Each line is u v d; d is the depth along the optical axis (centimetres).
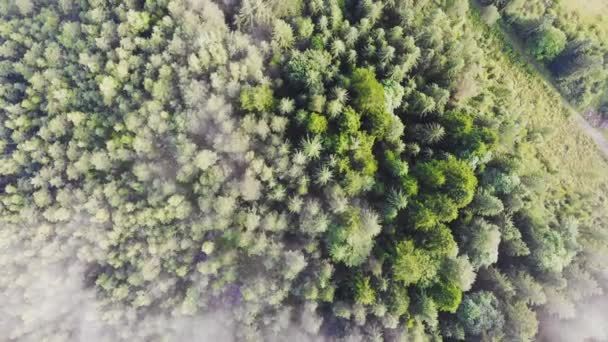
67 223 3322
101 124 3297
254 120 2981
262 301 3080
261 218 3031
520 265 3247
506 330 3038
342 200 2875
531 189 3347
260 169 2931
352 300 2941
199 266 3138
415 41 3306
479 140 3020
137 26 3244
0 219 3316
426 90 3253
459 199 2916
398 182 2973
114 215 3197
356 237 2834
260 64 3070
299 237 3031
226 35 3180
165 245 3181
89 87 3325
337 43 3109
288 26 3092
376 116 2925
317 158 2948
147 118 3159
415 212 2886
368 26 3275
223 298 3275
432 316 2838
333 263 3008
